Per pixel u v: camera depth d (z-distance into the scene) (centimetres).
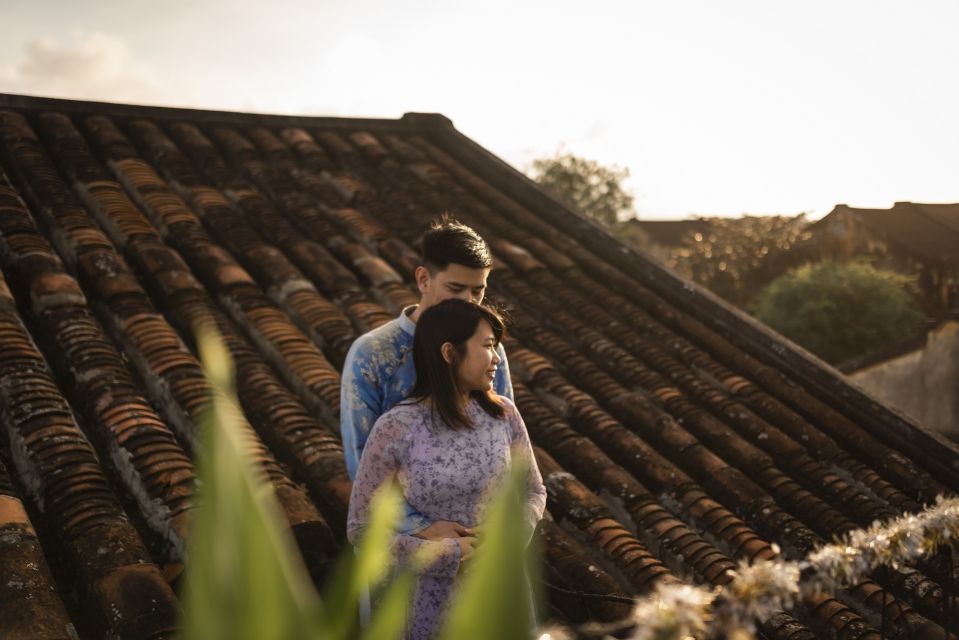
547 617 288
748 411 434
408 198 593
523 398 404
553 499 339
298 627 28
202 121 625
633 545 320
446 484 212
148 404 322
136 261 430
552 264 548
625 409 419
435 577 205
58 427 289
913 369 921
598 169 3425
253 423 343
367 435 238
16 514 248
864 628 294
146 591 230
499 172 669
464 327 212
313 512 283
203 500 27
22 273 382
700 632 121
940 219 2892
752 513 358
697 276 2964
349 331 415
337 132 687
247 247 472
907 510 378
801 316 1850
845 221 2805
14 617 208
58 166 505
